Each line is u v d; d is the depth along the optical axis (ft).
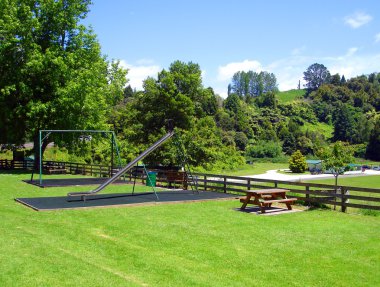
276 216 42.70
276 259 27.22
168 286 21.57
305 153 357.20
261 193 44.86
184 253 27.96
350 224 38.99
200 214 42.93
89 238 31.17
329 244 31.32
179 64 135.23
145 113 128.06
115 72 123.95
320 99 560.61
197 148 122.21
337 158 79.71
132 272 23.66
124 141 130.21
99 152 138.00
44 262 24.35
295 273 24.57
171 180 69.46
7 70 101.14
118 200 51.21
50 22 104.17
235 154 239.09
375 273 24.85
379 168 278.87
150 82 126.72
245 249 29.35
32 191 60.49
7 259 24.53
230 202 52.19
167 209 45.83
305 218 41.81
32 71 97.81
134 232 33.71
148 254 27.40
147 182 71.10
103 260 25.73
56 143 102.73
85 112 103.96
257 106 510.58
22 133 108.37
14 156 120.37
